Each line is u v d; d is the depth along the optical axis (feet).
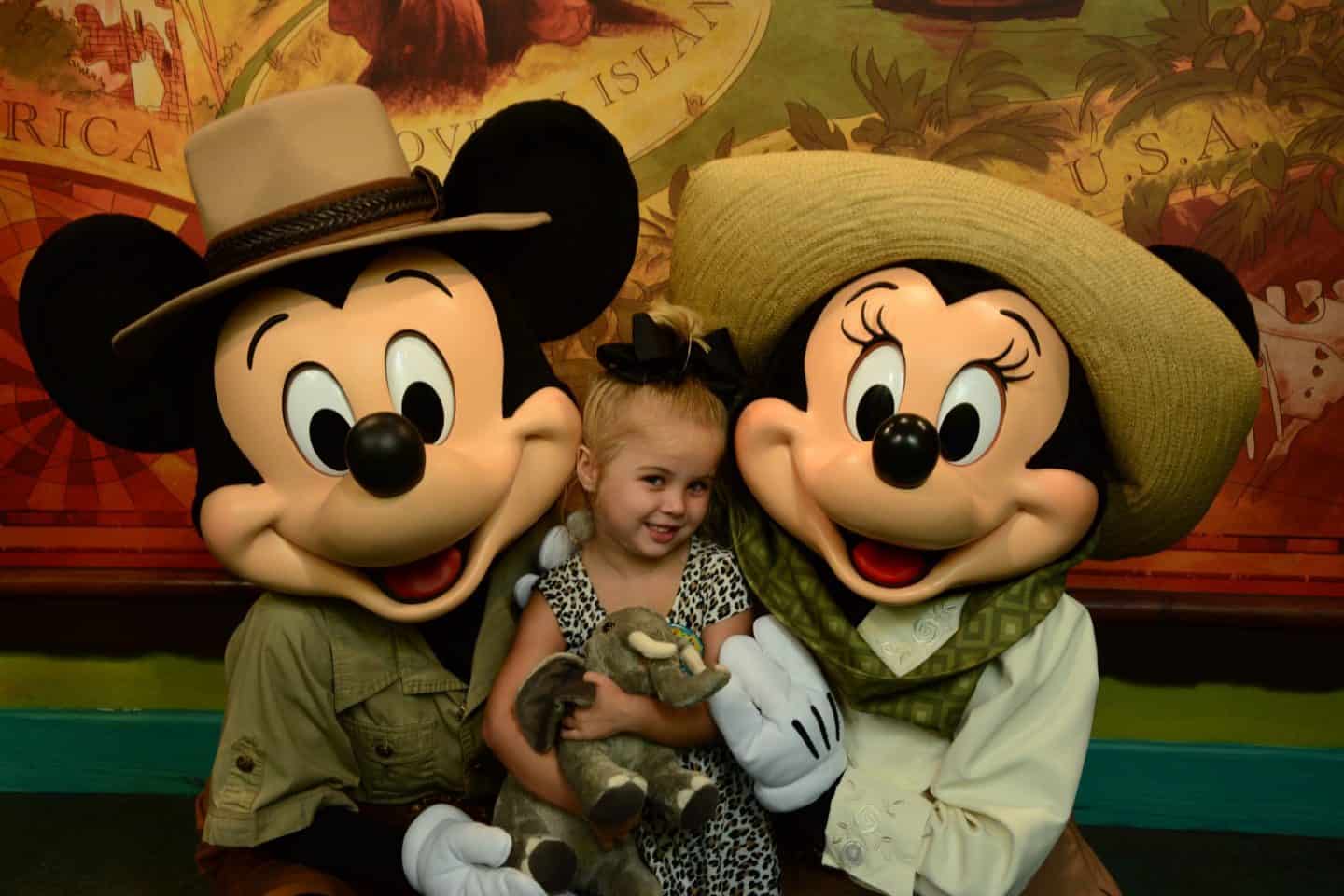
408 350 3.86
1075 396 4.06
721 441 4.07
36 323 4.00
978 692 4.21
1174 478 4.25
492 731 3.98
